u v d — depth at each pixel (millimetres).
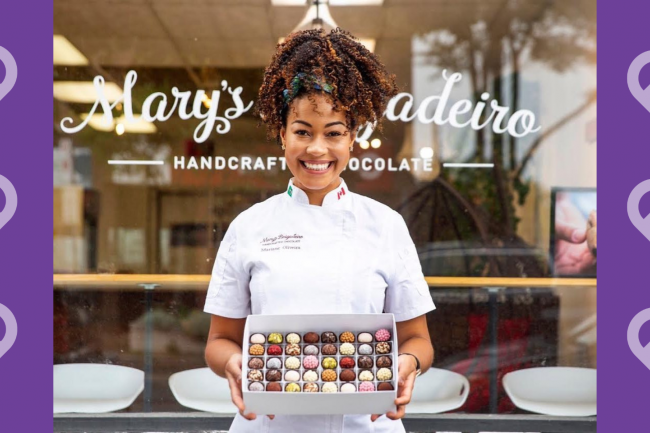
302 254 1830
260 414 1698
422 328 1917
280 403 1624
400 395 1688
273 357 1774
